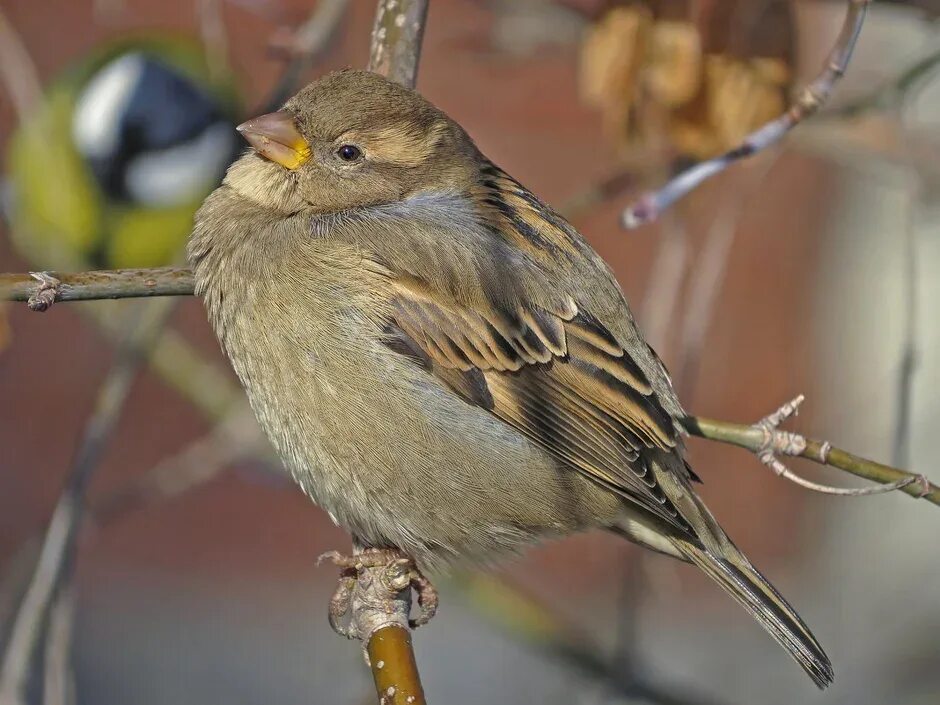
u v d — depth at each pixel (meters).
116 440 18.69
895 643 17.27
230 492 19.84
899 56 13.37
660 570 11.62
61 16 16.22
